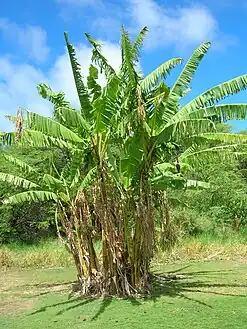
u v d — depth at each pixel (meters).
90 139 9.65
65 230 10.64
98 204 9.73
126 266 10.01
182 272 13.51
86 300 9.78
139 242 9.93
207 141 9.48
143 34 9.61
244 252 17.17
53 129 8.65
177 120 9.14
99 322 8.02
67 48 9.73
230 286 11.16
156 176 10.80
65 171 11.17
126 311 8.69
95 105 8.80
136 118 8.86
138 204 9.77
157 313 8.48
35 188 11.12
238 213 23.22
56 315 8.63
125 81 9.47
